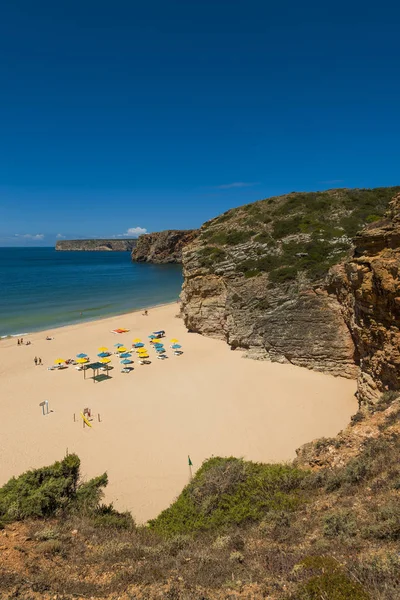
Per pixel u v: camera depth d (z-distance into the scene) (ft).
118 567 25.50
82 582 23.17
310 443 50.44
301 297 111.55
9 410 88.07
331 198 177.37
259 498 38.37
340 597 17.52
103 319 194.08
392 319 63.72
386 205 163.84
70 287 314.76
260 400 88.89
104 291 296.30
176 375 109.19
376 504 29.01
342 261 105.70
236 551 27.35
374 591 17.90
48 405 90.63
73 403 91.61
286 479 40.50
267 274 131.34
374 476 34.65
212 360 121.08
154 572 24.29
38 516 33.78
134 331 167.53
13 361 126.72
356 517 28.19
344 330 100.58
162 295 280.10
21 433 77.00
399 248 64.39
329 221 155.63
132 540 32.01
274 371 106.93
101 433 76.69
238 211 193.88
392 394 55.57
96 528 33.73
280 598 19.44
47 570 24.56
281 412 82.43
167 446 71.36
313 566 21.33
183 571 24.63
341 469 39.32
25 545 27.68
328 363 102.22
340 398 87.20
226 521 35.83
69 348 142.20
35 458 68.18
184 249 174.81
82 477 62.08
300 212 168.45
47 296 265.75
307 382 97.81
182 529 37.27
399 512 25.45
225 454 68.03
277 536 29.32
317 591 18.45
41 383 106.01
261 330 119.24
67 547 28.43
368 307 70.38
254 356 118.73
